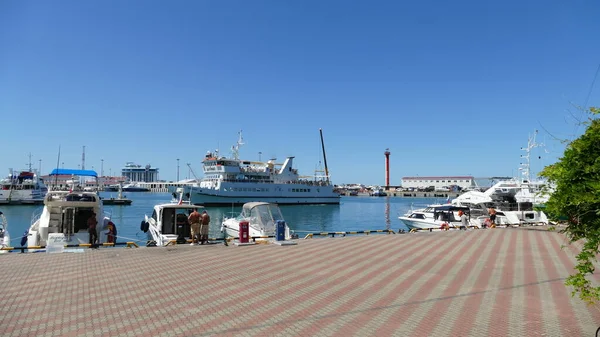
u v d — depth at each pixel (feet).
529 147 120.57
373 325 23.27
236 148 254.47
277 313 25.43
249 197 241.55
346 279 34.96
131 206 251.19
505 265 41.83
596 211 15.11
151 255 46.44
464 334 21.84
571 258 46.19
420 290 31.27
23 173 232.94
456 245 56.49
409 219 110.22
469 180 571.69
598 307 26.61
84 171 163.73
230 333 21.88
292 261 43.32
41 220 63.57
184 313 25.26
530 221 101.71
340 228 140.46
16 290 30.25
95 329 22.33
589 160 15.01
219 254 47.67
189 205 71.00
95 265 39.93
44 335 21.39
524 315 25.08
